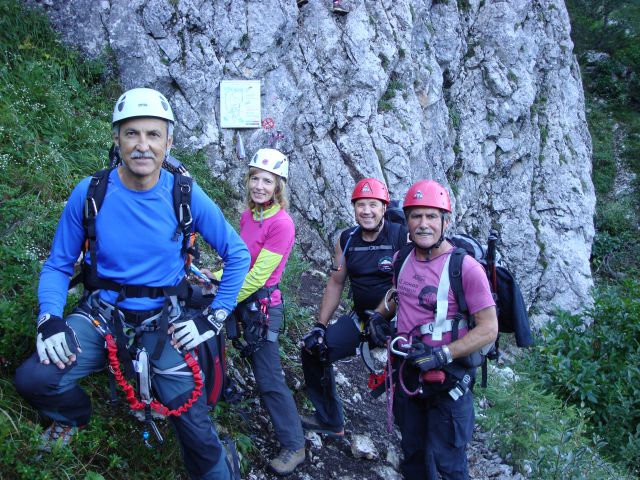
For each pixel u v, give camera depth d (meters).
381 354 5.30
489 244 3.09
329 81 7.01
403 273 3.09
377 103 7.26
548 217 10.12
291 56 6.88
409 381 3.07
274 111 6.62
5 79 4.91
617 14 22.28
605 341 7.08
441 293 2.89
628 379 6.44
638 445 5.77
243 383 4.00
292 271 5.79
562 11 11.01
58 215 3.86
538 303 9.73
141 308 2.32
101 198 2.25
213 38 6.36
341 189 6.88
